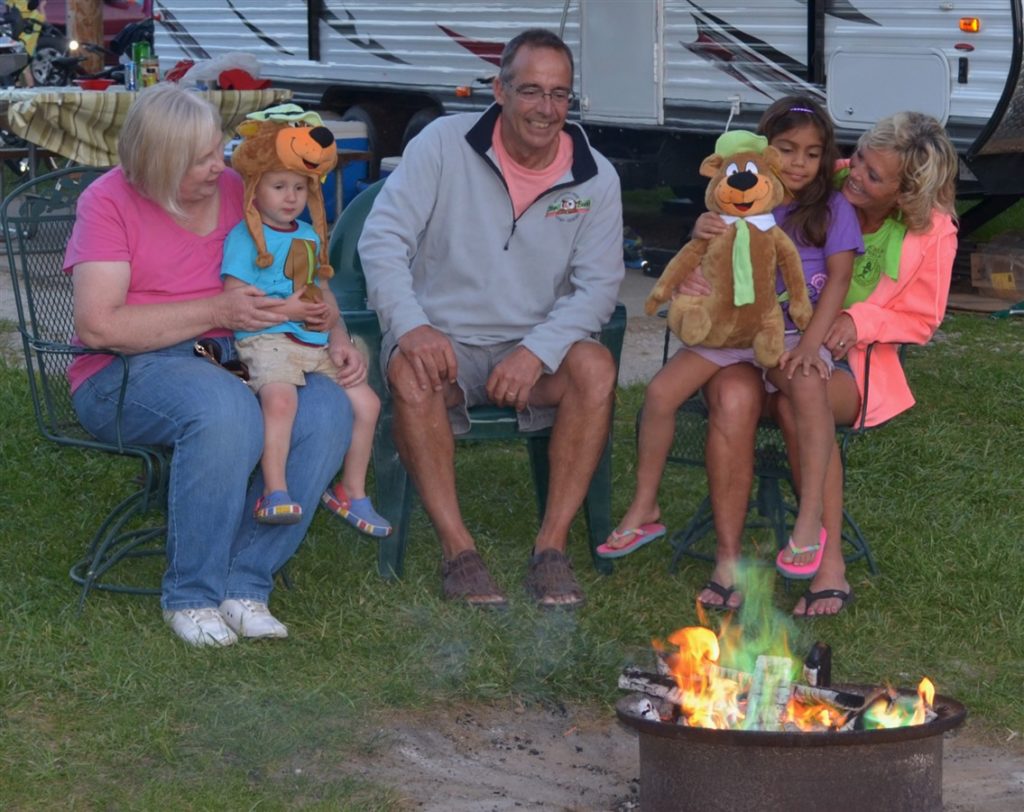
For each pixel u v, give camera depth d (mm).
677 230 10562
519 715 3539
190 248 3838
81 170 4258
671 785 2736
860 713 2893
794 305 3994
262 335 3824
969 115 7406
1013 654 3928
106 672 3525
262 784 3121
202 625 3723
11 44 12062
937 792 2762
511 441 5598
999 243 8680
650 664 3783
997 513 4930
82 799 3043
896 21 7652
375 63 10984
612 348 4344
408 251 4164
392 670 3664
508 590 4191
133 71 8695
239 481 3701
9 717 3344
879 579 4359
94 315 3697
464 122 4184
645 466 4129
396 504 4195
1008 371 6586
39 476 5008
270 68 12070
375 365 4191
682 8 8797
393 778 3195
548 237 4176
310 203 3914
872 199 4070
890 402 4156
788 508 4508
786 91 8305
